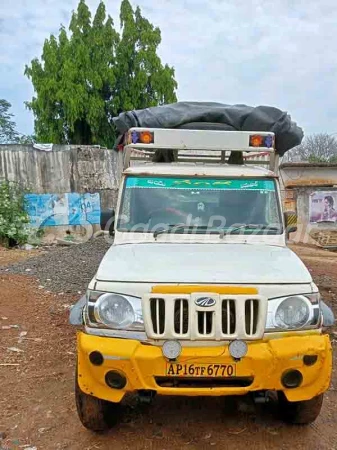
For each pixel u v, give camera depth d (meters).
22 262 11.07
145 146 4.87
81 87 22.06
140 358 3.16
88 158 16.75
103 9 22.95
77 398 3.53
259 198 4.70
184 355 3.15
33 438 3.62
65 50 22.47
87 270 9.91
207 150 5.10
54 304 7.38
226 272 3.41
